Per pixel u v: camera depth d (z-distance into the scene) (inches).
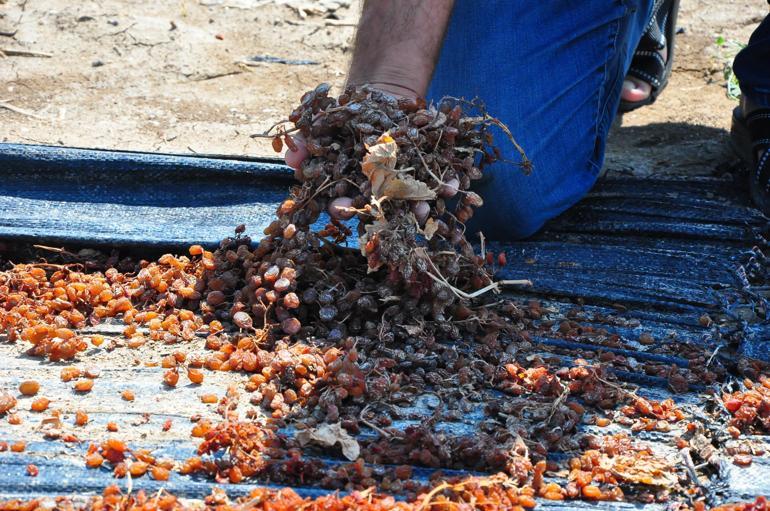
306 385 58.8
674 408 59.3
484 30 68.2
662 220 70.6
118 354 61.2
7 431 56.9
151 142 77.3
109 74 83.3
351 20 91.0
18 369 60.0
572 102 69.3
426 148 60.6
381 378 59.2
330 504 53.6
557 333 63.4
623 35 70.0
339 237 63.1
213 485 55.1
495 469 56.3
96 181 69.5
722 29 89.7
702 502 55.5
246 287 62.2
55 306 63.0
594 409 59.4
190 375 59.6
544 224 70.4
